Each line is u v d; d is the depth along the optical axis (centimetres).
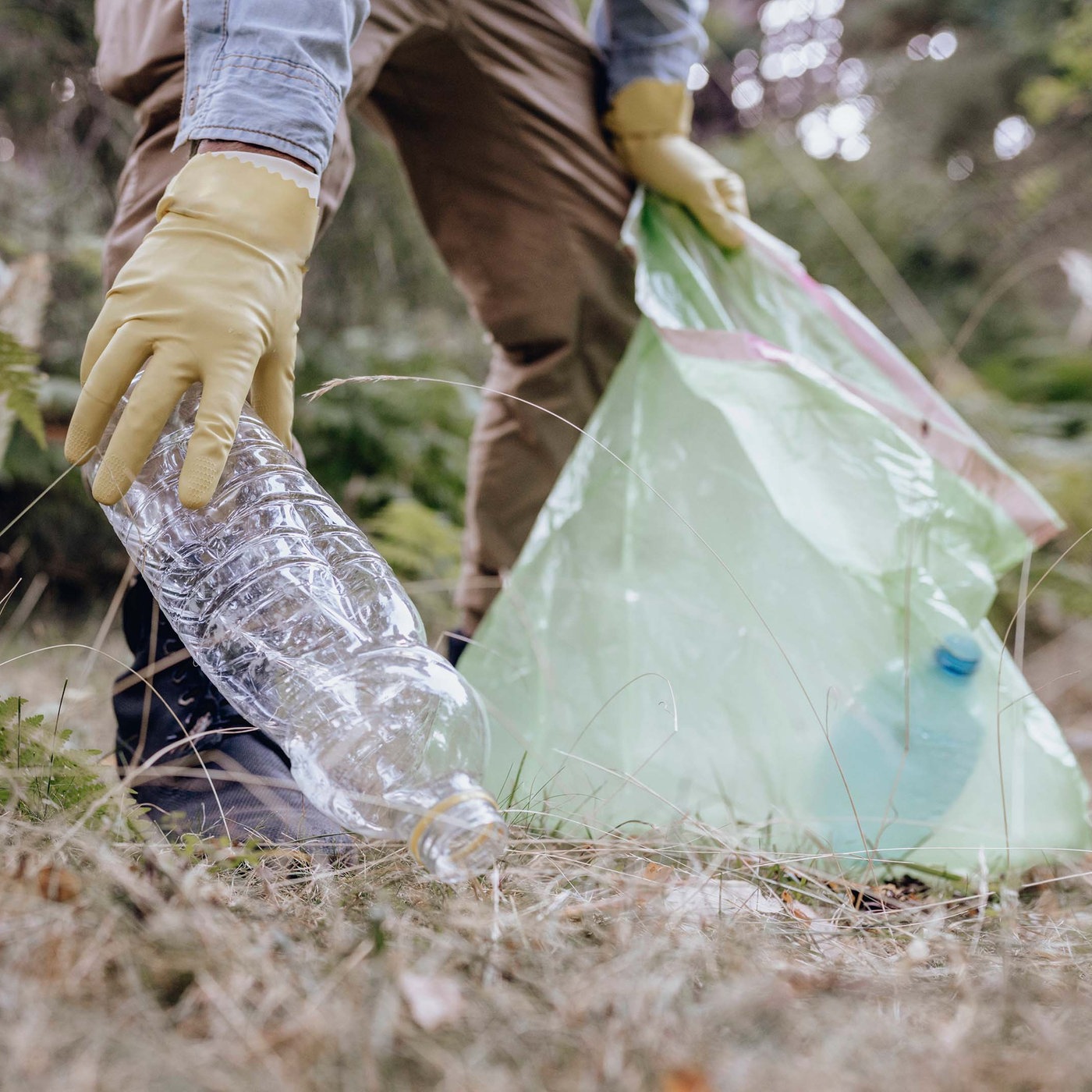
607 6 160
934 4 698
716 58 688
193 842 90
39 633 214
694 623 135
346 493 309
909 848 119
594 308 159
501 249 157
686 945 79
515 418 164
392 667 89
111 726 170
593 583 140
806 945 89
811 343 150
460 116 150
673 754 130
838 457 133
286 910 83
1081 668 293
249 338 95
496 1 147
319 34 103
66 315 280
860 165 679
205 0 102
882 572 128
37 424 142
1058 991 78
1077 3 606
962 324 609
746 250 154
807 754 128
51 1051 55
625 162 158
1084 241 629
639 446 143
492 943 76
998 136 679
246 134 99
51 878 74
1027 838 123
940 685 126
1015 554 136
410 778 86
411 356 333
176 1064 55
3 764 95
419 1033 61
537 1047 62
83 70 273
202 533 95
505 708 137
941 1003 75
